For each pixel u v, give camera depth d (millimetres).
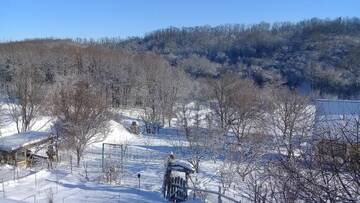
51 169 26938
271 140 28359
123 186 22844
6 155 28594
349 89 72000
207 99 58625
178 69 79250
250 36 118812
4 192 20719
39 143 31641
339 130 7000
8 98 52656
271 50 107000
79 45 100438
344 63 81750
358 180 5438
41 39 107938
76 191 21547
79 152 31297
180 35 133625
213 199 20906
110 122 45438
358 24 112000
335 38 100125
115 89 68312
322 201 5590
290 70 85375
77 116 32562
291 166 6676
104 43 127500
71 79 62719
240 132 40719
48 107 44719
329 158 5895
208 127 37781
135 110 65062
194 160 30094
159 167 30609
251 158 25266
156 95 60125
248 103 46094
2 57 67500
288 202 6324
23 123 41688
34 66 66812
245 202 18438
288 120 32062
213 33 131125
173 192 20281
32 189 21703
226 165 29953
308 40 104312
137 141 44094
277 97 45531
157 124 53969
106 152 36000
